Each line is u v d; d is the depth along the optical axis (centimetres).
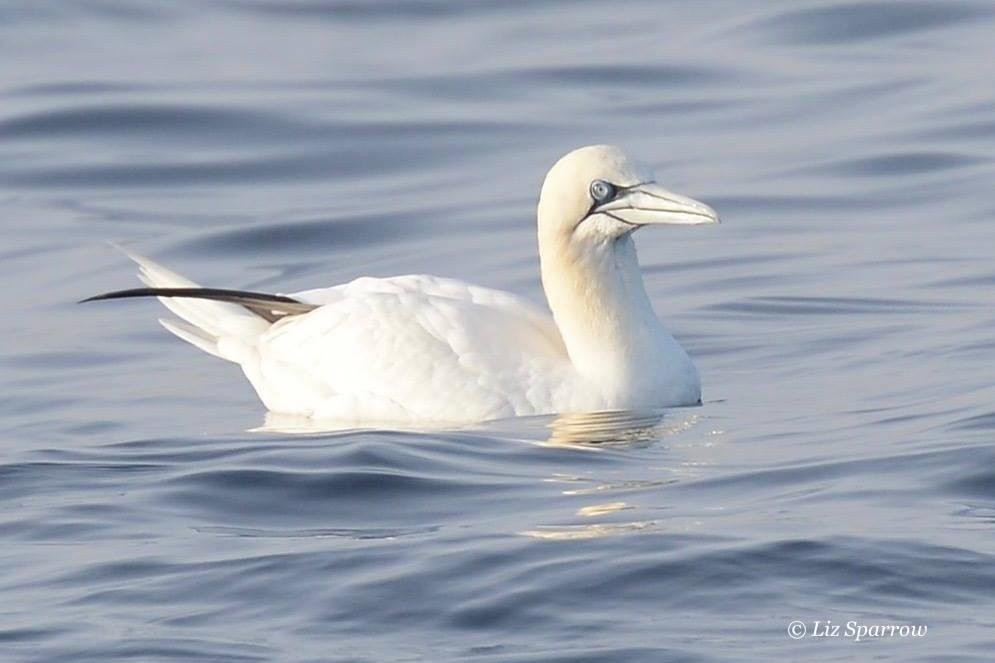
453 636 1018
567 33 3491
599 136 2864
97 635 1036
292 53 3422
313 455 1412
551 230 1616
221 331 1744
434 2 3753
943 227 2289
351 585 1096
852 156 2648
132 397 1733
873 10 3409
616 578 1086
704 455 1397
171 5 3778
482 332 1614
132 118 2966
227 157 2819
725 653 979
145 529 1247
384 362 1612
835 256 2184
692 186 2569
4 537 1242
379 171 2759
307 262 2339
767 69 3169
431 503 1285
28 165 2780
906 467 1309
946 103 2869
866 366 1697
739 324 1909
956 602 1045
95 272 2277
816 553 1109
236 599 1088
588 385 1591
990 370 1627
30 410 1684
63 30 3603
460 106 3042
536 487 1316
